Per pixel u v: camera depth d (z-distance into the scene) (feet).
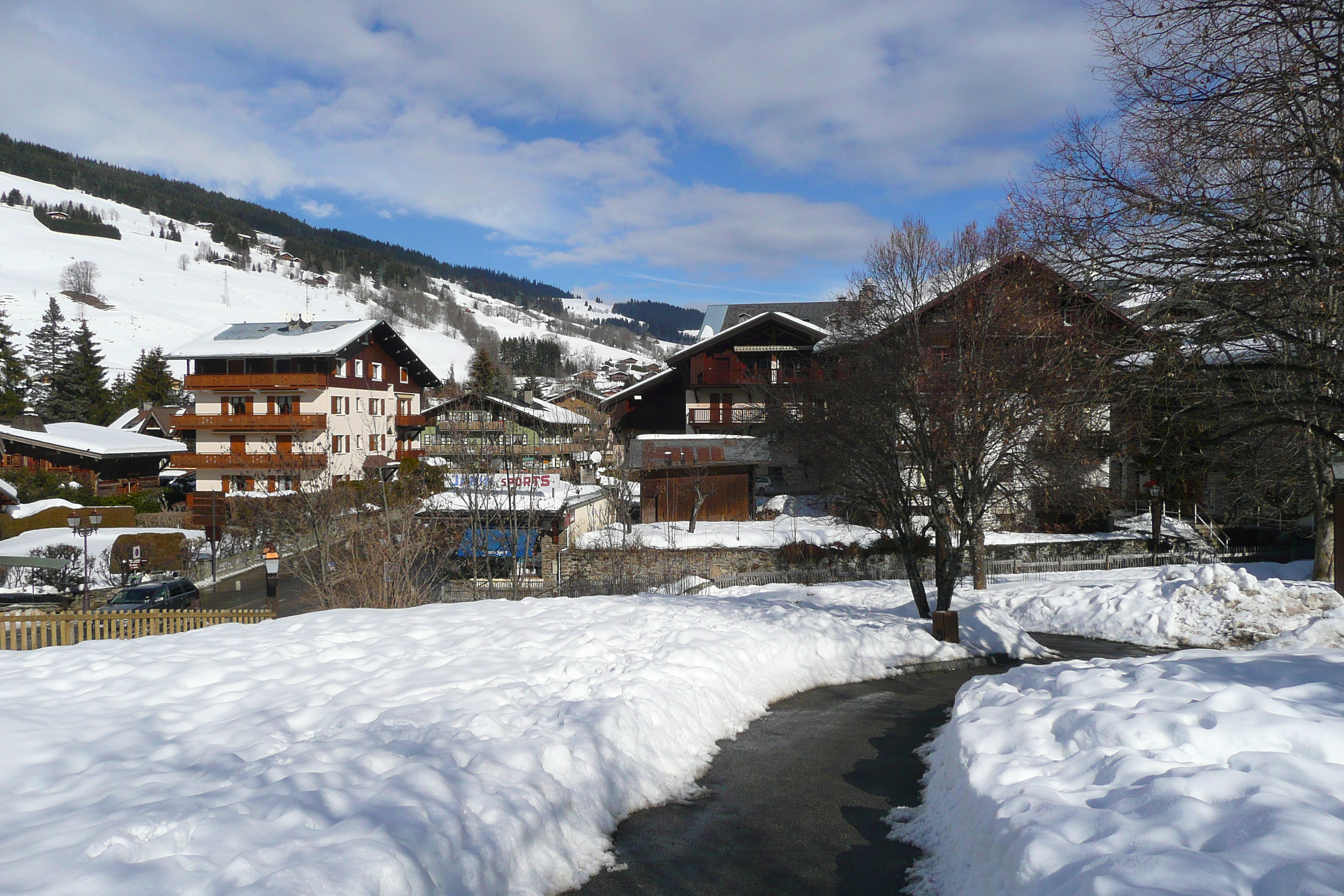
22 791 18.51
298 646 33.96
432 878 14.87
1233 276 31.27
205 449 153.38
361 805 16.89
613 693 27.78
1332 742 16.40
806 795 23.94
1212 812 13.30
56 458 159.43
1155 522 90.38
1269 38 28.78
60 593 96.63
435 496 97.25
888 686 38.14
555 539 92.79
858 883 18.12
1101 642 52.60
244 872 13.21
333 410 156.35
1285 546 92.38
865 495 55.01
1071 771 17.65
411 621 40.22
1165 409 36.63
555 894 17.47
